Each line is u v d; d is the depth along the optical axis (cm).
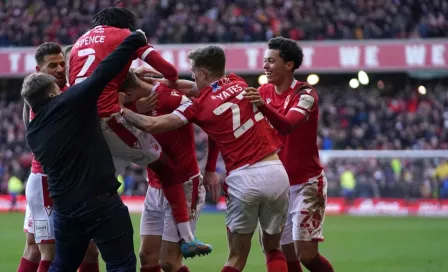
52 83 870
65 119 844
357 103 4159
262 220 951
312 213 1082
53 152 845
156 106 973
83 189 845
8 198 3747
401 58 3928
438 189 3509
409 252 1886
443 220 3084
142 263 1071
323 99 4288
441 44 3891
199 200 1048
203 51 943
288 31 4059
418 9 4150
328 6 4175
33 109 870
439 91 4275
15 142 3978
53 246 1025
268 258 965
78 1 4384
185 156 1015
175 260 1039
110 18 946
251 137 930
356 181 3584
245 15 4219
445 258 1752
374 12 4103
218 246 2017
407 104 4141
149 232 1066
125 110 912
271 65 1035
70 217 851
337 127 4034
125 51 839
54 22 4278
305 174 1080
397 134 3956
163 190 998
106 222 848
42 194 1015
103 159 859
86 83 839
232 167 935
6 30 4303
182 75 4103
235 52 4022
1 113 4197
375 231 2519
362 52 3956
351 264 1648
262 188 920
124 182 3709
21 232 2450
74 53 931
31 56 4153
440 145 3869
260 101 930
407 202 3522
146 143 945
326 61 3994
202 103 933
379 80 4456
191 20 4172
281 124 953
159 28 4188
